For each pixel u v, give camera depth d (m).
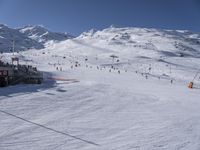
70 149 10.42
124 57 158.75
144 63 135.12
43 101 18.98
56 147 10.54
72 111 16.70
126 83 42.25
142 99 23.50
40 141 11.08
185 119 16.33
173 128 14.02
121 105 19.91
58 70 64.69
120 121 14.96
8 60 83.62
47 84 28.73
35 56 115.94
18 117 14.44
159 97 25.75
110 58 146.88
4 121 13.52
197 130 13.91
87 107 18.25
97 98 22.06
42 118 14.57
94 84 31.30
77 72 62.22
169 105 21.42
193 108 20.78
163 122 15.21
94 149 10.54
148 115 16.94
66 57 127.94
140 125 14.30
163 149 10.81
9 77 26.34
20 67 36.91
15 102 17.94
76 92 24.06
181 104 22.39
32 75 30.27
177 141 11.90
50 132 12.30
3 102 17.69
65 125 13.55
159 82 55.72
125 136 12.29
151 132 13.09
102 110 17.62
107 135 12.33
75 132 12.52
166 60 171.62
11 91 22.11
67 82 32.12
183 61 178.00
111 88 29.53
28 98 19.58
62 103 18.91
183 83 65.06
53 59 110.50
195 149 11.02
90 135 12.20
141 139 11.95
